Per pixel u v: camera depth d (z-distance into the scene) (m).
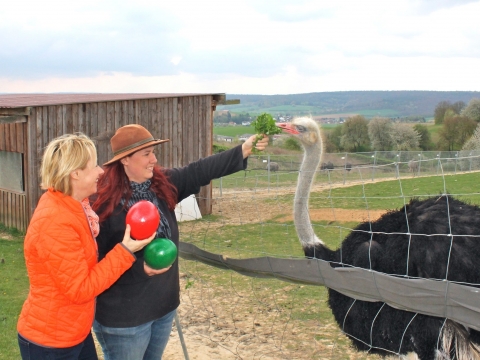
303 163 4.80
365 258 4.00
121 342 3.12
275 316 6.02
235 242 9.80
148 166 3.05
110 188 3.00
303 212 4.59
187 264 8.16
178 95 12.52
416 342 3.79
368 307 4.00
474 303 2.88
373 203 13.64
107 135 11.34
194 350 5.23
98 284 2.62
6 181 11.61
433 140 40.53
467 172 21.94
